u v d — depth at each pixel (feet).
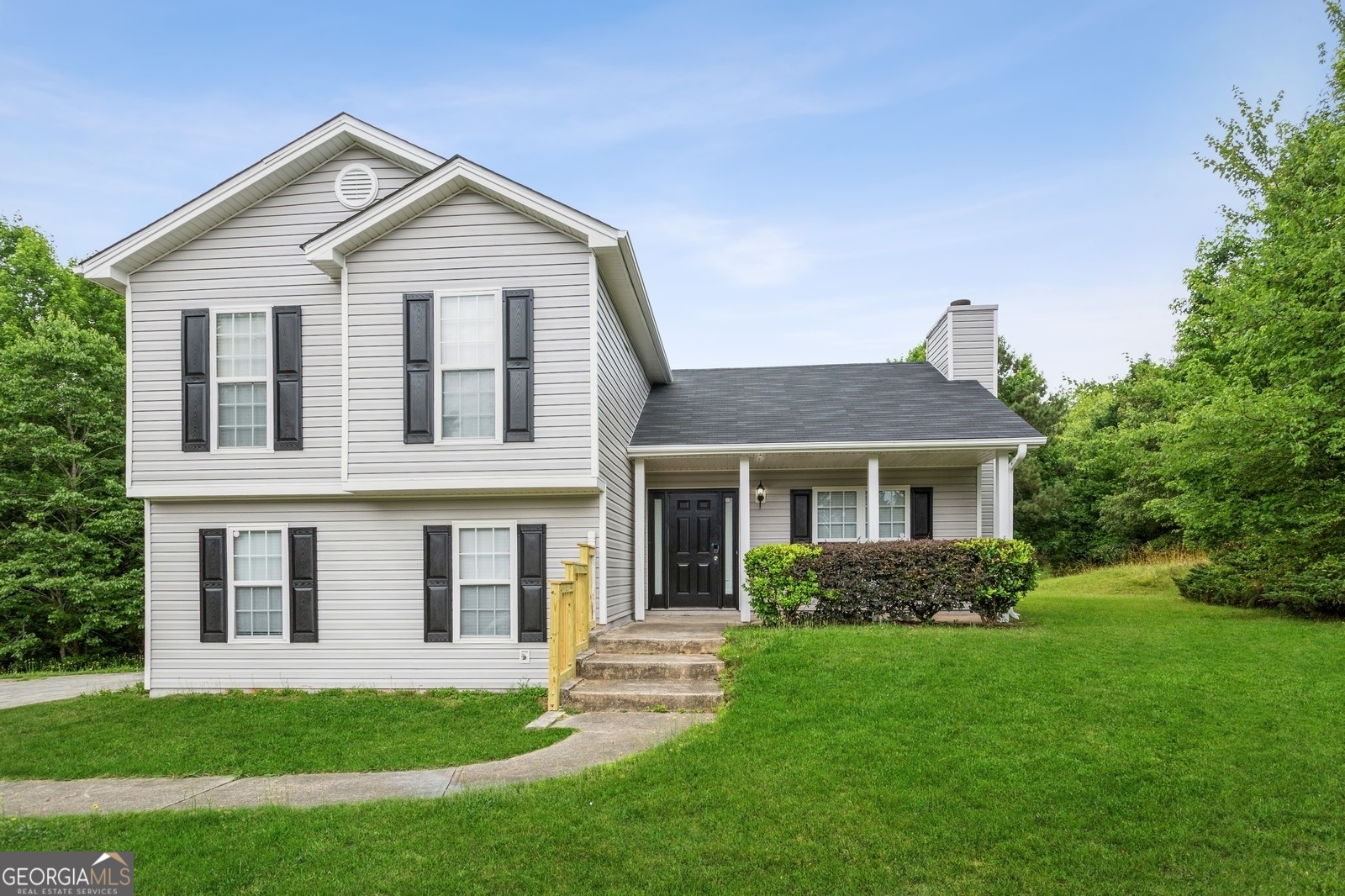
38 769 22.43
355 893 13.61
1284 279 42.57
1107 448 83.82
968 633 30.91
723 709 23.93
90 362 56.65
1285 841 15.31
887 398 47.47
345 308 32.04
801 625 34.53
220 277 34.14
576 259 31.55
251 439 33.50
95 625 54.75
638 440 41.19
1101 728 20.97
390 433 31.65
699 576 45.32
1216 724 21.17
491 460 31.32
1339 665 26.58
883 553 34.78
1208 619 38.55
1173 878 14.06
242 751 23.68
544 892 13.61
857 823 16.06
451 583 32.32
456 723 26.09
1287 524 41.11
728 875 14.16
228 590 33.17
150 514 33.65
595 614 32.63
